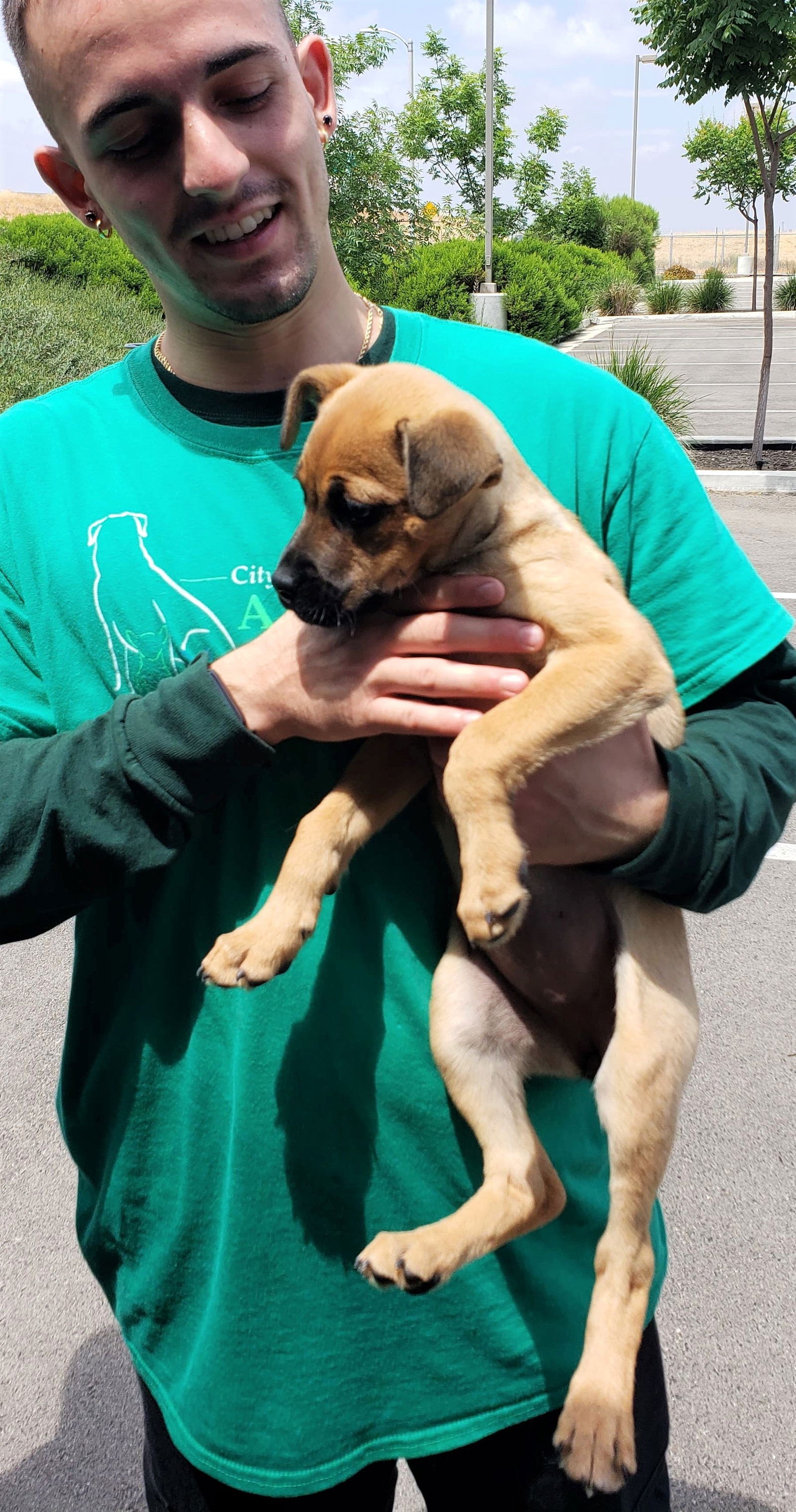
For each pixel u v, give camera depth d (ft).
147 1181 2.16
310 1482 2.02
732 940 5.97
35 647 2.16
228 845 2.15
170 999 2.14
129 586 2.10
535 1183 2.18
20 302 22.15
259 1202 2.03
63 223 29.96
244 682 1.94
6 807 1.94
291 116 1.98
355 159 21.22
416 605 2.37
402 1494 3.31
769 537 12.85
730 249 79.05
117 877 1.94
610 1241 2.39
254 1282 2.03
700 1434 3.46
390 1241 2.01
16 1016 5.53
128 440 2.19
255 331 2.13
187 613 2.10
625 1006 2.54
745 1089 4.83
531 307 28.19
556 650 2.32
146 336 22.88
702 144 42.22
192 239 1.97
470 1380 2.10
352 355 2.39
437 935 2.24
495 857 2.15
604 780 2.04
